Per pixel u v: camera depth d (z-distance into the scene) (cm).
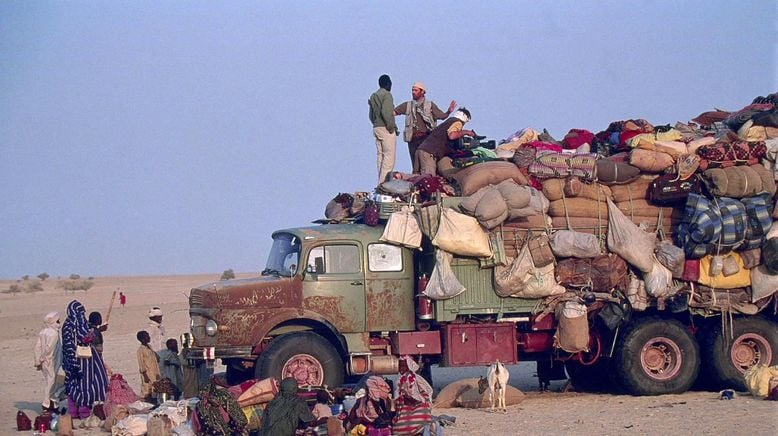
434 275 1655
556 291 1683
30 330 4597
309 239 1692
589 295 1691
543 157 1700
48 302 7394
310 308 1673
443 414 1572
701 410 1506
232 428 1293
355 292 1691
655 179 1722
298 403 1263
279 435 1238
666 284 1691
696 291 1714
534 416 1520
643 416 1468
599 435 1317
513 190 1638
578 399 1734
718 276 1703
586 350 1709
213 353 1636
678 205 1734
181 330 4116
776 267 1678
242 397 1374
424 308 1672
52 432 1612
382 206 1719
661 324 1717
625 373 1709
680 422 1395
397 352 1688
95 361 1697
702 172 1703
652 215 1728
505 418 1509
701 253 1689
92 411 1669
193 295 1675
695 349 1719
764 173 1691
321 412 1392
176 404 1469
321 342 1650
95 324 1734
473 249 1639
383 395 1340
